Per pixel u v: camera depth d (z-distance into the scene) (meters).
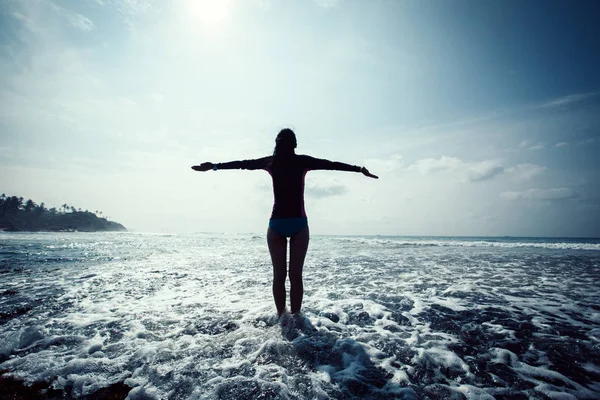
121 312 4.03
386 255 13.12
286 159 3.63
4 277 6.94
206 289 5.58
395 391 2.12
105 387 2.20
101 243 26.62
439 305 4.46
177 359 2.60
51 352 2.77
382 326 3.49
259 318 3.68
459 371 2.44
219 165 3.80
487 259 11.44
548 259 11.55
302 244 3.56
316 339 3.00
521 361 2.63
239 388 2.13
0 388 2.17
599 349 2.89
